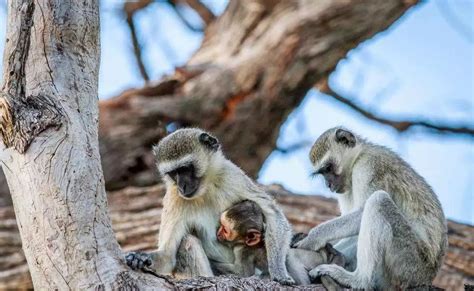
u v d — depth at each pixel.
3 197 19.58
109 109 21.39
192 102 21.36
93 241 8.93
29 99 9.30
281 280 11.21
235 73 21.45
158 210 18.58
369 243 11.55
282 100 21.61
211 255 12.17
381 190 12.27
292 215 18.58
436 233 12.23
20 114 9.13
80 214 8.95
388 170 12.93
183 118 21.39
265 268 12.07
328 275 11.45
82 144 9.29
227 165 12.43
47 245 8.87
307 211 18.84
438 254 12.22
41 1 9.73
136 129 21.19
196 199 12.12
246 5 22.31
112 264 8.94
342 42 21.44
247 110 21.45
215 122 21.52
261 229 11.92
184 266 11.61
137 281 9.00
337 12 21.20
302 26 21.31
